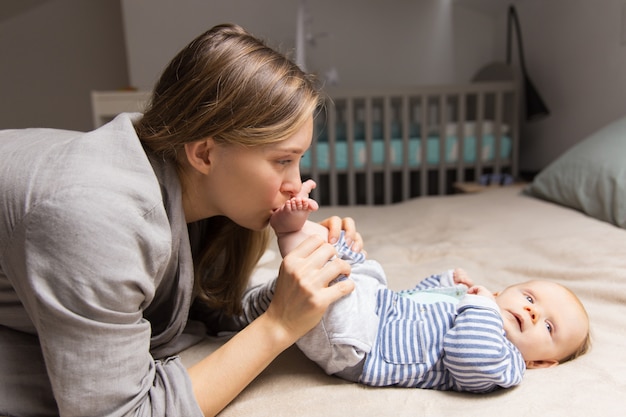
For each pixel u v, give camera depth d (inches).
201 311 37.0
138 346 21.8
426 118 108.0
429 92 106.5
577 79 90.4
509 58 112.5
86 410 20.4
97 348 20.2
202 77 23.3
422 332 29.0
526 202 70.4
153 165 25.1
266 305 33.5
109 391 20.5
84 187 20.3
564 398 25.7
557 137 99.1
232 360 24.2
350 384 28.5
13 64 133.1
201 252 33.7
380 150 110.7
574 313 31.6
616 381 27.3
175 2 124.3
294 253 26.1
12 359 24.3
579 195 60.8
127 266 20.5
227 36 24.8
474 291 33.6
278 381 29.0
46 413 24.4
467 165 112.3
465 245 55.4
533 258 49.0
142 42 125.3
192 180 26.3
